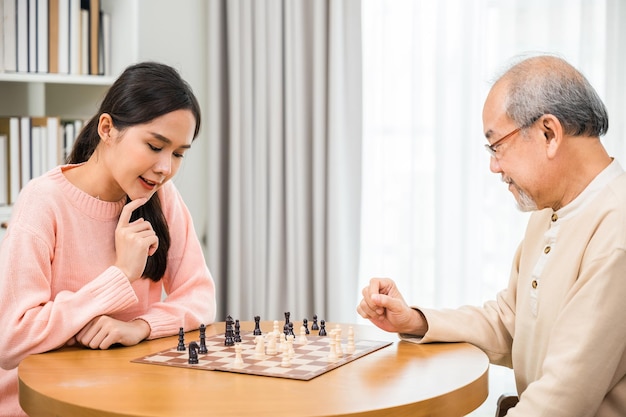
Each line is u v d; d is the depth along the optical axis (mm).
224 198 3602
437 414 1422
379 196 3449
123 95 1822
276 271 3465
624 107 3193
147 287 2059
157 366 1634
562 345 1579
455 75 3320
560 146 1679
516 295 1980
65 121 3125
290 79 3422
